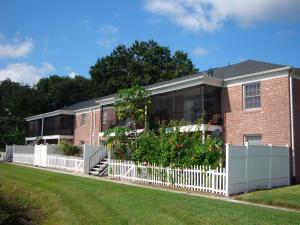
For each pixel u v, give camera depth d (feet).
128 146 71.82
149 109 85.10
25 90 218.18
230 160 50.72
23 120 195.42
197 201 42.16
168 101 91.91
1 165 115.44
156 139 64.90
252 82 74.02
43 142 160.35
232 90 77.66
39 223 42.01
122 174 70.23
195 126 72.49
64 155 102.42
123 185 57.82
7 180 76.28
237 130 75.66
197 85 78.33
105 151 88.89
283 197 45.70
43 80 231.50
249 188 53.26
